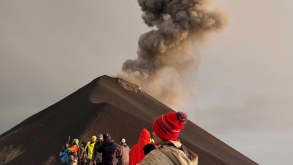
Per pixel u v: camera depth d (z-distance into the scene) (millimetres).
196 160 2678
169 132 2658
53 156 25266
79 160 17797
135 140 28156
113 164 11055
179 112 2701
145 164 2436
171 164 2449
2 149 30828
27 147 29062
